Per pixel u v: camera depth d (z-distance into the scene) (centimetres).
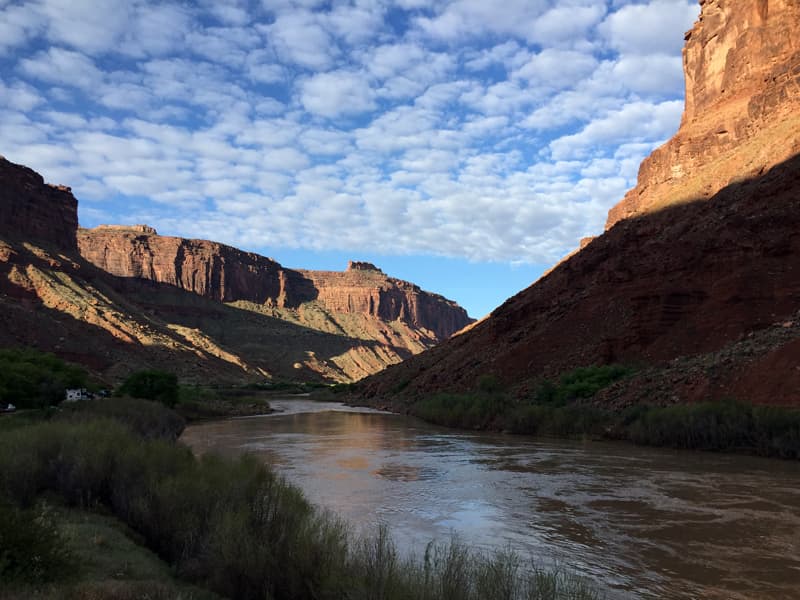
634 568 870
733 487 1545
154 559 824
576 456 2244
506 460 2164
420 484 1662
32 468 1039
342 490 1574
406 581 591
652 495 1449
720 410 2420
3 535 639
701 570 859
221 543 727
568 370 4262
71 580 655
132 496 1015
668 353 3706
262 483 1057
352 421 4553
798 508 1284
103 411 2739
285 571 672
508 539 1053
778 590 773
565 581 745
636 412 2861
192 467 1141
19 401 3491
